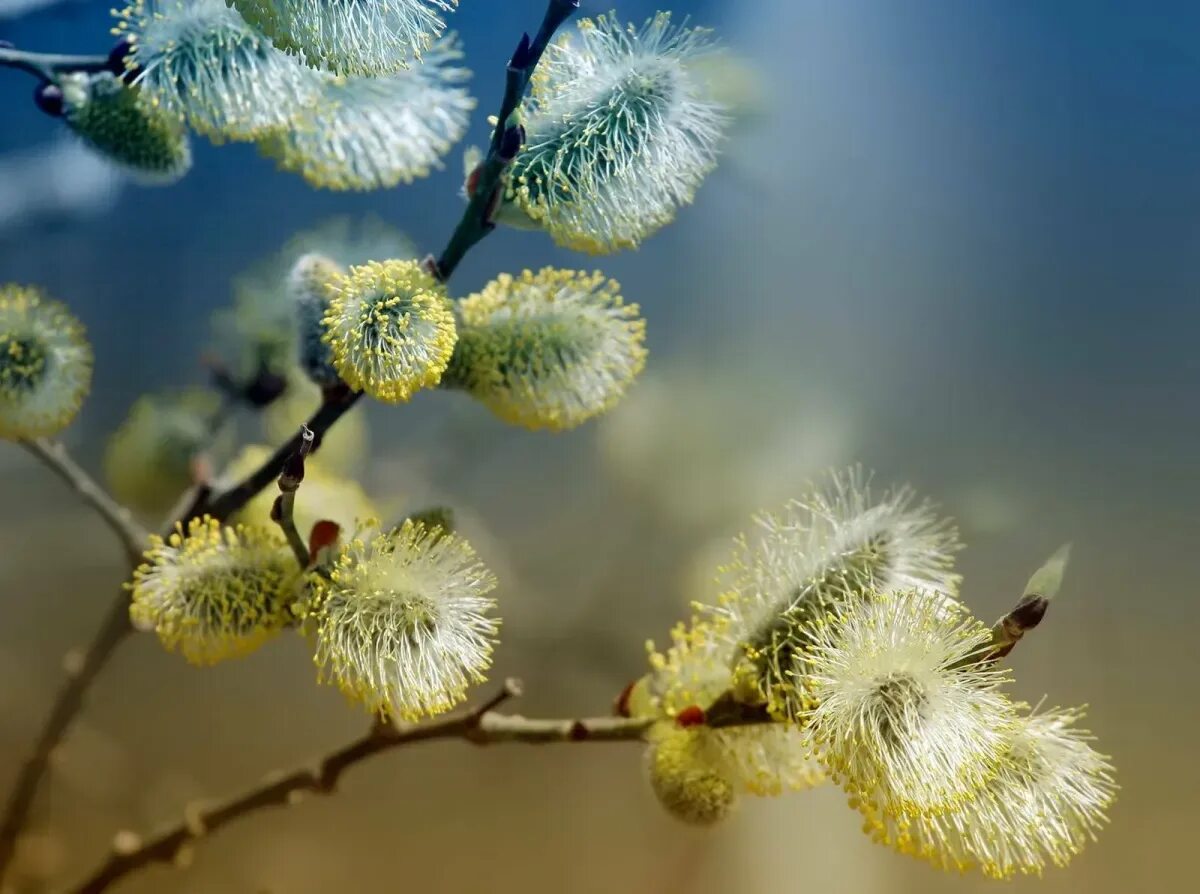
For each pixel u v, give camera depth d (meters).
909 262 0.78
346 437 0.66
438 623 0.56
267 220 0.73
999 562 0.78
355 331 0.55
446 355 0.56
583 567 0.76
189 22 0.57
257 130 0.58
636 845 0.80
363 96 0.58
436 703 0.56
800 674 0.56
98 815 0.74
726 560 0.70
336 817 0.78
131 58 0.58
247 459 0.64
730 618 0.57
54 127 0.68
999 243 0.79
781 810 0.79
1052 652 0.78
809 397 0.75
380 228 0.65
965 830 0.55
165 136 0.60
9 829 0.64
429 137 0.59
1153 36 0.77
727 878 0.79
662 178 0.56
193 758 0.77
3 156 0.69
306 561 0.56
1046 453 0.79
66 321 0.59
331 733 0.79
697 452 0.72
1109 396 0.79
